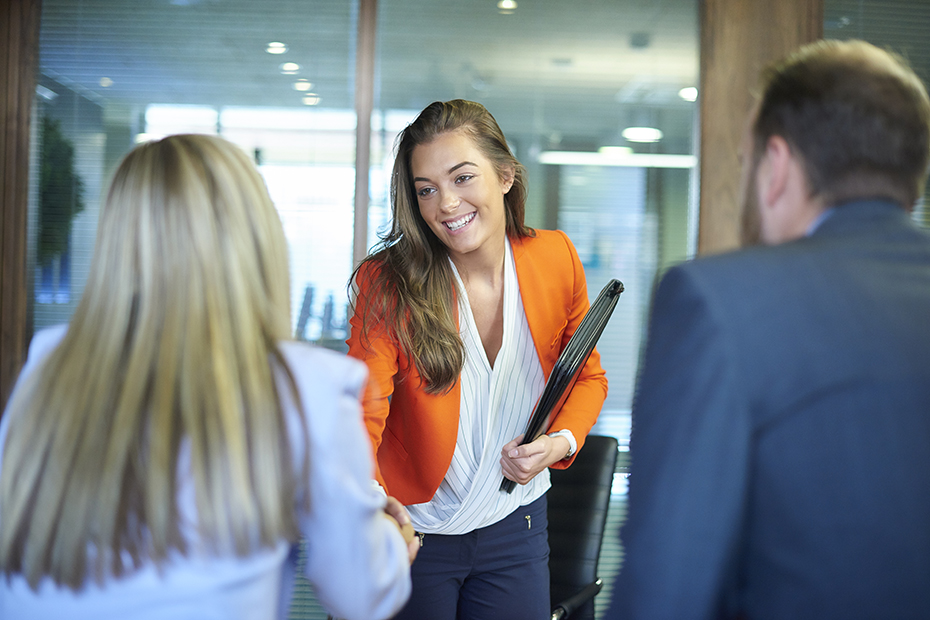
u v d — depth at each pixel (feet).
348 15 9.52
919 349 2.14
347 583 2.46
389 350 4.88
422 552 5.01
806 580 2.10
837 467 2.09
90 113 9.56
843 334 2.13
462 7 9.53
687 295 2.23
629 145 9.59
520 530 5.19
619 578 2.19
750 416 2.10
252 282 2.46
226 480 2.20
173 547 2.19
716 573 2.05
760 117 2.57
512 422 5.22
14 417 2.38
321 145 9.52
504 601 5.15
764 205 2.58
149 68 9.57
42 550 2.20
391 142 9.52
